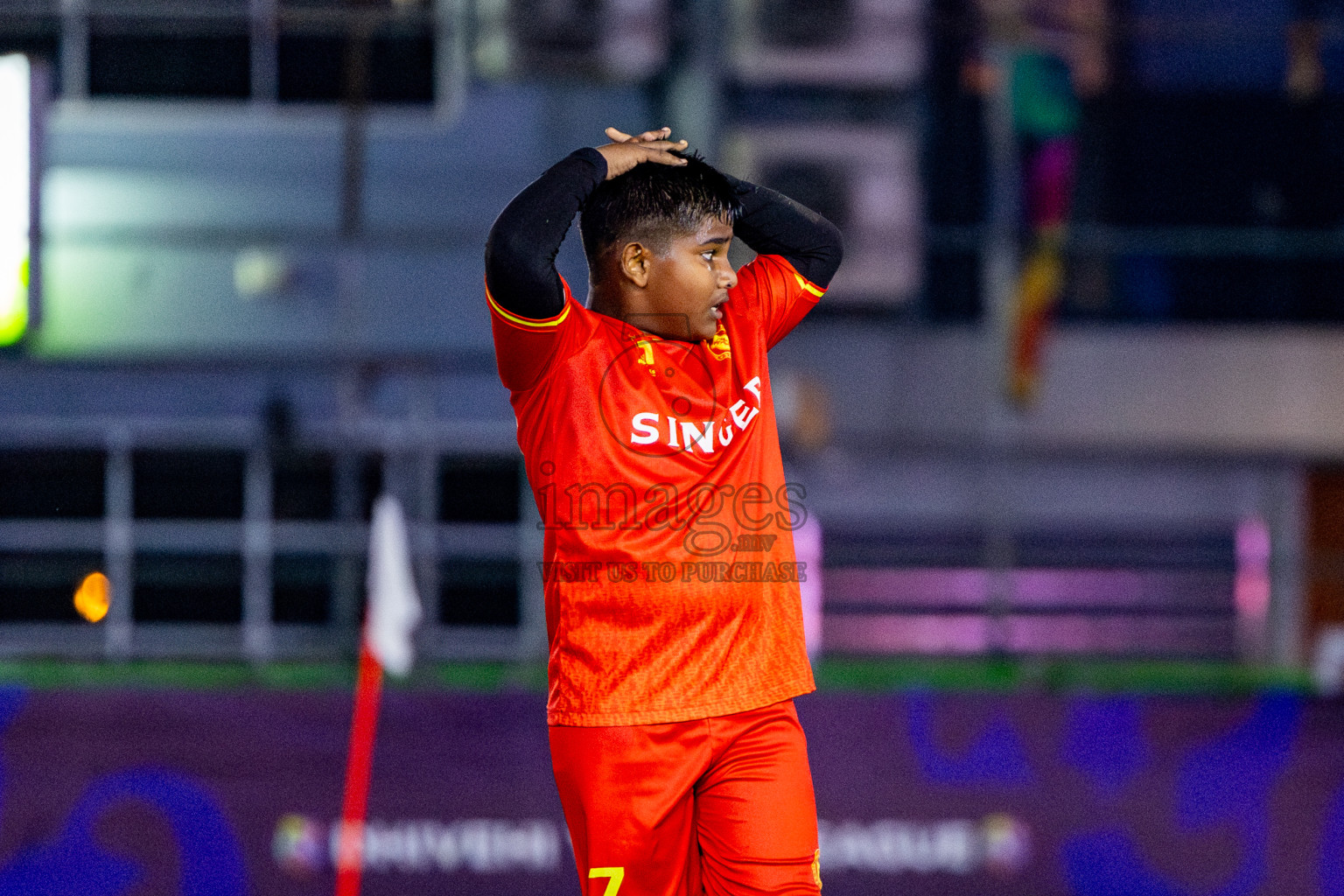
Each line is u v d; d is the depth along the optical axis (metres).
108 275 27.20
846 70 28.66
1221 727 19.08
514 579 27.02
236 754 18.45
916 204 28.91
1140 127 30.48
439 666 21.16
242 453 26.66
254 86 27.64
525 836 18.64
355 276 27.64
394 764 18.61
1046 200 27.80
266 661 22.53
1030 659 24.19
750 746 7.09
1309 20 30.12
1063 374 29.92
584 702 7.00
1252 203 30.67
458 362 25.88
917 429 29.11
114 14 26.59
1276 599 30.06
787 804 7.04
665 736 6.95
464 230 27.95
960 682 20.09
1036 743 19.02
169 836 18.25
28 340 21.61
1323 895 18.83
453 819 18.59
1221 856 18.88
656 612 6.97
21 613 25.48
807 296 8.31
